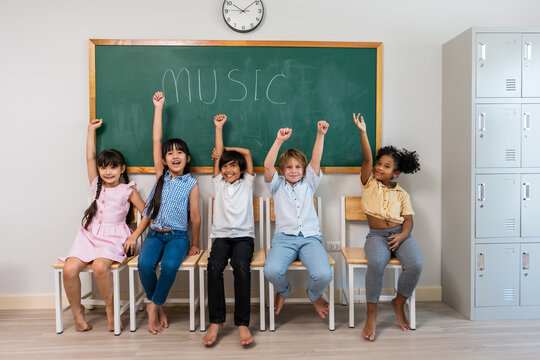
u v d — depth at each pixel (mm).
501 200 2096
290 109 2348
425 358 1679
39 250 2324
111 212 2137
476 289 2100
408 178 2416
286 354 1721
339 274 2414
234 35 2328
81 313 1983
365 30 2375
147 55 2295
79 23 2287
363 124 2119
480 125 2078
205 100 2322
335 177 2393
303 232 2055
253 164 2348
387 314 2203
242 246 1987
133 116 2307
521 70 2080
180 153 2152
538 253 2111
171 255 1953
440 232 2436
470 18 2396
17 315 2205
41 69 2285
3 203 2307
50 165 2312
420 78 2398
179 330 1990
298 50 2334
